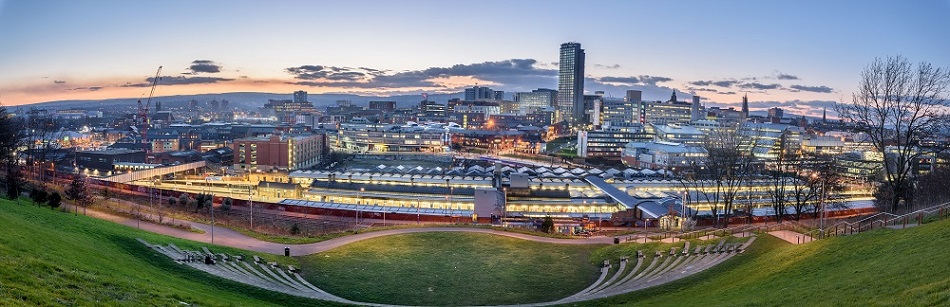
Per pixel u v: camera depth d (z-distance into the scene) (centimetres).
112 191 19688
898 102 10181
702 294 6519
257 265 8538
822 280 5447
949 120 9938
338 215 17250
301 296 6912
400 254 9831
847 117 12225
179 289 5803
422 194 19350
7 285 4038
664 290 7194
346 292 7856
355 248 10131
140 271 6462
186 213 15350
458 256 9812
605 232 13288
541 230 13338
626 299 7012
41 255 5334
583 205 17588
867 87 10888
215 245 9412
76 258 5853
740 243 9112
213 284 6888
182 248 8669
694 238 10462
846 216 17350
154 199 18650
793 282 5769
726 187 18675
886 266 5153
